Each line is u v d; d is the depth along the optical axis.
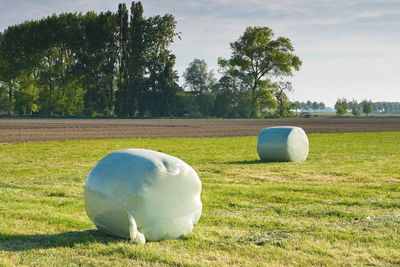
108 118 74.31
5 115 79.81
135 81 80.81
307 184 12.52
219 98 94.56
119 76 81.81
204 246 6.68
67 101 82.06
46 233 7.46
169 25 81.44
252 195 10.79
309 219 8.48
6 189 11.47
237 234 7.39
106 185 6.79
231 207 9.62
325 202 10.09
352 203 9.88
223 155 20.22
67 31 80.62
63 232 7.54
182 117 85.25
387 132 40.38
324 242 6.95
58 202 9.98
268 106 91.00
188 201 7.14
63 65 83.38
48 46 80.69
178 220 7.05
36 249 6.54
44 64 83.12
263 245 6.78
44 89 83.00
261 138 18.14
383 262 6.14
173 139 30.06
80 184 12.38
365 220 8.36
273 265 5.93
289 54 88.25
